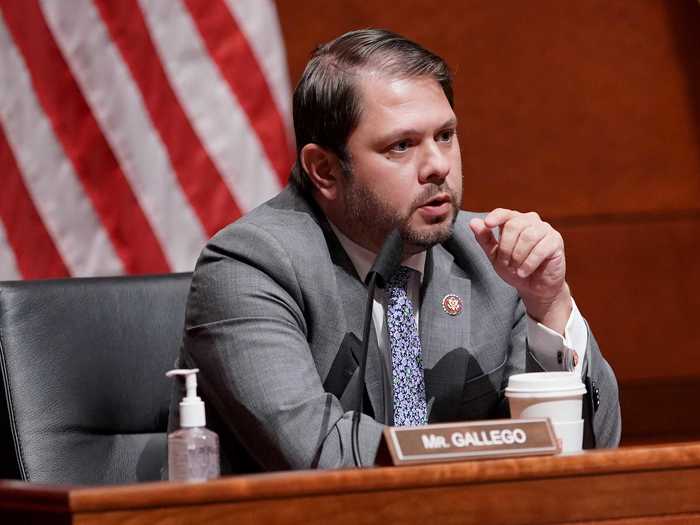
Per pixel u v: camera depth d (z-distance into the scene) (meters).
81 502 3.76
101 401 7.18
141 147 11.12
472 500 4.28
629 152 14.42
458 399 6.90
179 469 4.79
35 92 11.09
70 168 11.05
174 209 11.13
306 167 6.89
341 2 13.69
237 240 6.76
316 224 6.93
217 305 6.56
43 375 7.05
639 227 14.48
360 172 6.59
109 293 7.37
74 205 11.04
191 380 4.89
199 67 11.25
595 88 14.35
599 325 14.39
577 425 5.36
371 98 6.54
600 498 4.44
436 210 6.55
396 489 4.19
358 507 4.13
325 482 4.08
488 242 6.52
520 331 7.37
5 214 11.02
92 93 11.12
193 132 11.17
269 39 11.42
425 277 7.05
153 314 7.43
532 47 14.20
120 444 7.20
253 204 11.20
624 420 14.38
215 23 11.32
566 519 4.40
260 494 3.98
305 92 6.82
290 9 13.55
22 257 10.98
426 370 6.88
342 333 6.67
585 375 6.54
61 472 6.97
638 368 14.46
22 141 11.05
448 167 6.54
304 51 13.56
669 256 14.52
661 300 14.52
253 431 6.12
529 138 14.19
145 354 7.35
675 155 14.52
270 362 6.24
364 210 6.62
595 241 14.39
